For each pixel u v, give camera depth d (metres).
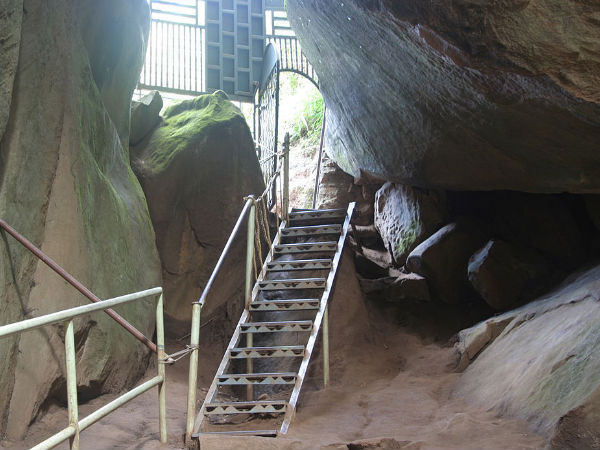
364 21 5.16
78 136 5.02
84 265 4.85
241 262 7.73
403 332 7.77
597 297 4.95
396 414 5.11
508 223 7.78
